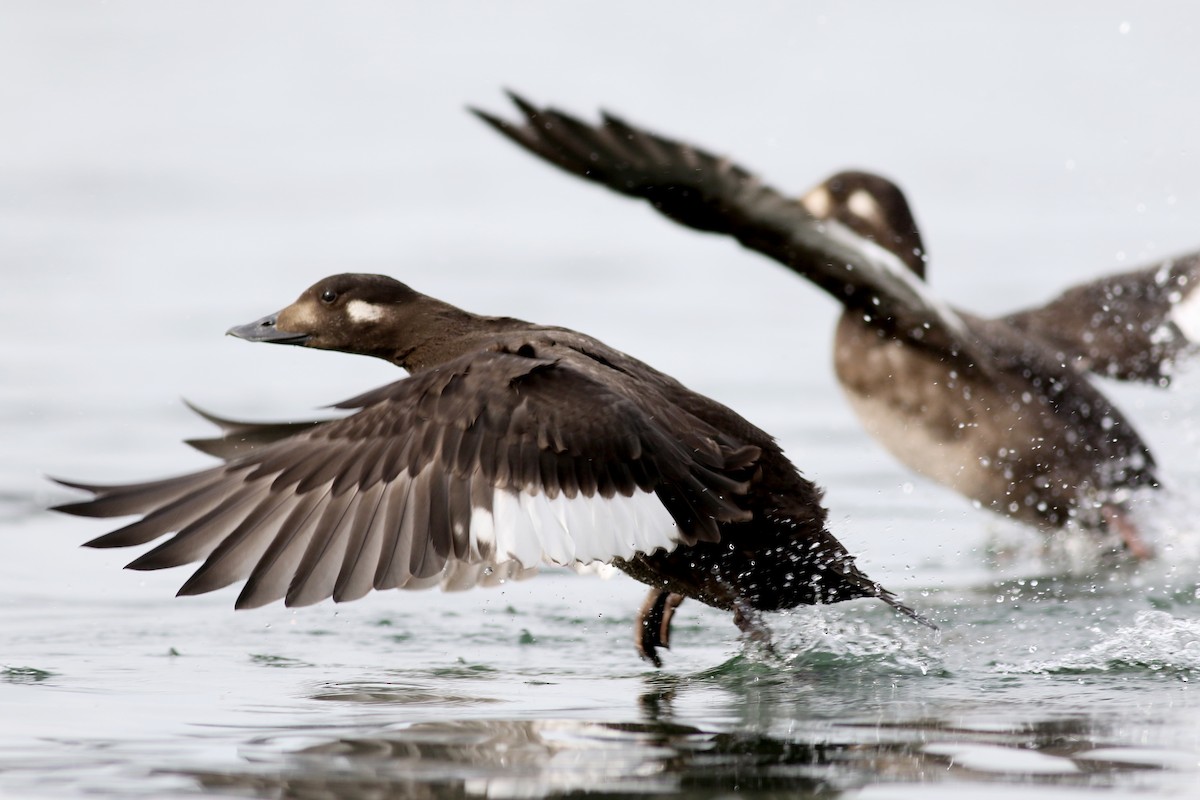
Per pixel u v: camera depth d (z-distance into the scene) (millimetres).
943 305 11820
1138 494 13352
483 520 7852
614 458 8094
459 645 9938
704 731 7660
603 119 9883
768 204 10344
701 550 8953
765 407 16234
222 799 6430
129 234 22906
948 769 6934
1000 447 13227
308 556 7688
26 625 10148
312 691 8586
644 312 19625
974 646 9781
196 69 32094
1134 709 8125
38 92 30375
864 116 27953
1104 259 21250
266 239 22625
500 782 6707
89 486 7660
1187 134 27031
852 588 9062
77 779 6699
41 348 18047
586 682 8922
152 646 9703
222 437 9953
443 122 29578
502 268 21406
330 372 17359
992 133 27344
